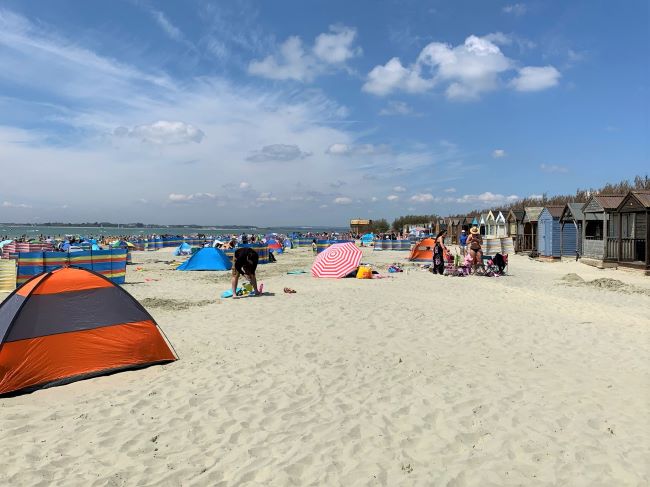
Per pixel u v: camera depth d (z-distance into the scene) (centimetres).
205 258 2383
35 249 2873
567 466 422
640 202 2147
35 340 649
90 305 704
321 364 712
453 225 6116
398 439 473
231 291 1421
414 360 733
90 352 682
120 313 718
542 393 595
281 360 733
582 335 905
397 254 3809
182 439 476
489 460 433
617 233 2489
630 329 960
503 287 1612
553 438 473
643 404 562
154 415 534
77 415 536
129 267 2525
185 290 1588
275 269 2423
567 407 550
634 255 2377
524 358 751
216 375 667
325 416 528
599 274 2189
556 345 833
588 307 1219
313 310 1127
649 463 425
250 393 598
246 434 486
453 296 1394
